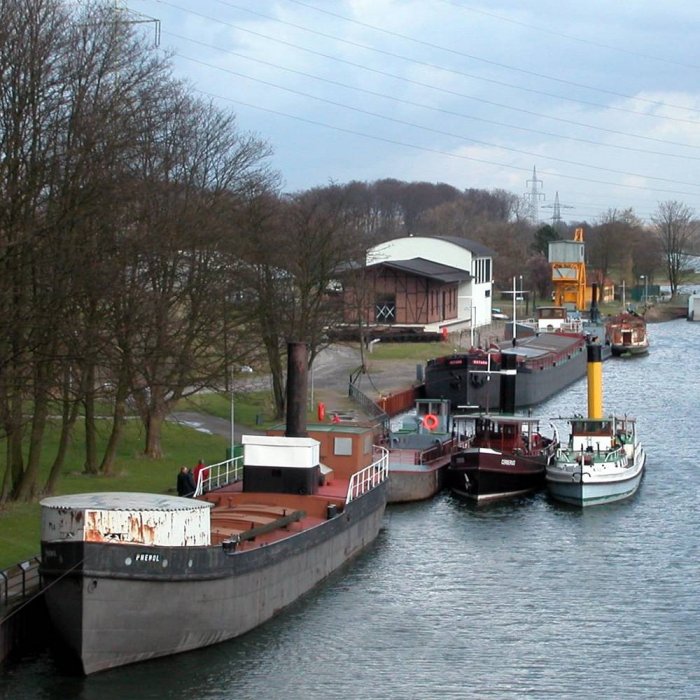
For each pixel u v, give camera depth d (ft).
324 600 154.71
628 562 177.06
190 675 128.36
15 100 160.66
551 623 148.77
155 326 188.24
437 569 171.42
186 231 204.85
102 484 192.85
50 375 165.78
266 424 274.98
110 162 169.68
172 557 124.36
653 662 135.95
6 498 172.45
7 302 154.30
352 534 172.14
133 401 236.02
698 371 435.12
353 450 182.70
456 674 131.44
